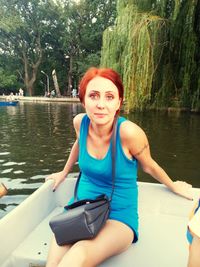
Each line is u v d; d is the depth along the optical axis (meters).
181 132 14.12
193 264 1.73
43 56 50.28
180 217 2.88
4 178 7.73
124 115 19.64
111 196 2.21
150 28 17.75
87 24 45.66
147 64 17.70
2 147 11.56
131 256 2.29
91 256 1.92
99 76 2.17
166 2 18.67
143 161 2.36
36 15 46.97
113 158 2.15
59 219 2.03
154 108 19.62
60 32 47.81
